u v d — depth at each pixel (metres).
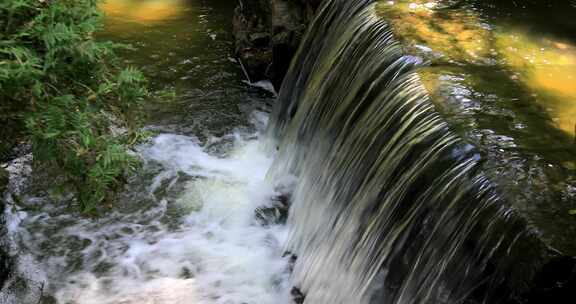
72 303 4.07
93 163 3.38
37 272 4.25
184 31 7.87
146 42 7.49
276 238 4.73
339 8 5.39
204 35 7.80
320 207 4.41
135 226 4.73
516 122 3.39
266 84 6.78
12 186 4.70
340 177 4.20
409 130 3.56
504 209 2.78
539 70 3.96
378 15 4.63
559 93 3.71
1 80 2.94
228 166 5.49
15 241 4.45
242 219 4.89
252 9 7.22
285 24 6.38
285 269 4.46
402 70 4.07
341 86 4.71
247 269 4.44
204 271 4.41
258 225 4.85
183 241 4.65
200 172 5.36
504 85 3.76
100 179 3.29
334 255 3.99
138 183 5.14
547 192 2.86
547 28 4.52
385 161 3.68
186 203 5.00
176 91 6.52
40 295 4.09
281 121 5.86
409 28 4.42
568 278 2.54
